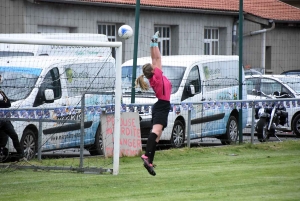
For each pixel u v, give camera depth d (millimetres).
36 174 27406
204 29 77250
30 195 22547
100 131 35156
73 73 34844
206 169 29000
